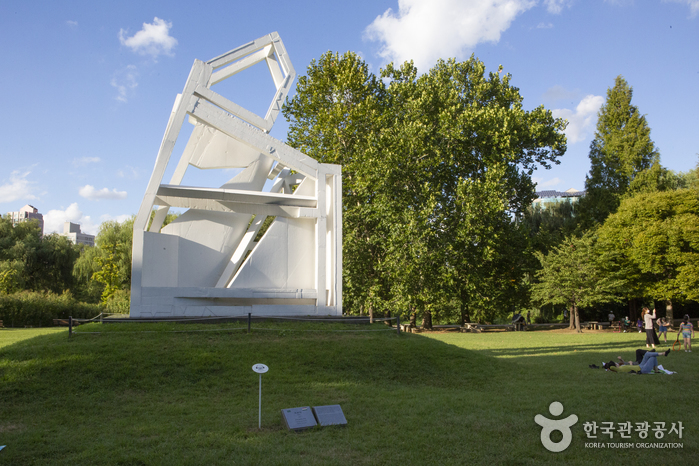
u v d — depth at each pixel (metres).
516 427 7.76
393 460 6.32
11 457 6.42
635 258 33.78
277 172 21.25
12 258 48.47
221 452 6.54
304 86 32.22
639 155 41.03
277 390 10.48
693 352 17.91
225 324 15.15
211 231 18.03
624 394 10.00
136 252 16.14
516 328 34.19
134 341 12.85
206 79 16.95
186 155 18.84
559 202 46.72
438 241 26.72
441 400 9.67
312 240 18.77
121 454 6.46
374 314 34.06
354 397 9.97
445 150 27.86
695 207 33.28
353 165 28.66
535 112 29.75
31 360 11.06
